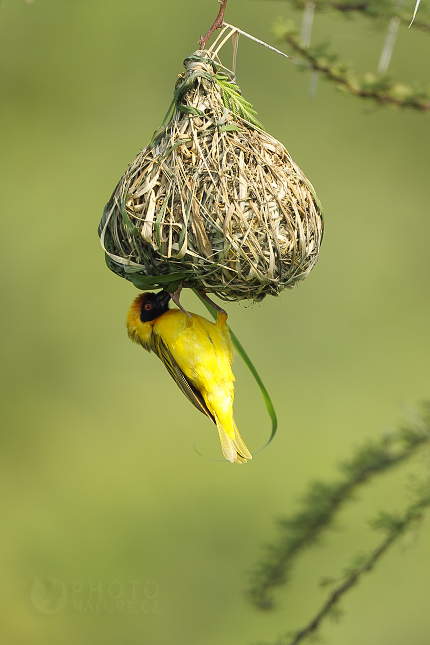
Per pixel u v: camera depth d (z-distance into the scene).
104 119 16.11
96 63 16.23
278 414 14.87
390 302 15.47
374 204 15.86
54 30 16.06
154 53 16.31
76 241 15.64
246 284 5.94
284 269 5.97
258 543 13.51
